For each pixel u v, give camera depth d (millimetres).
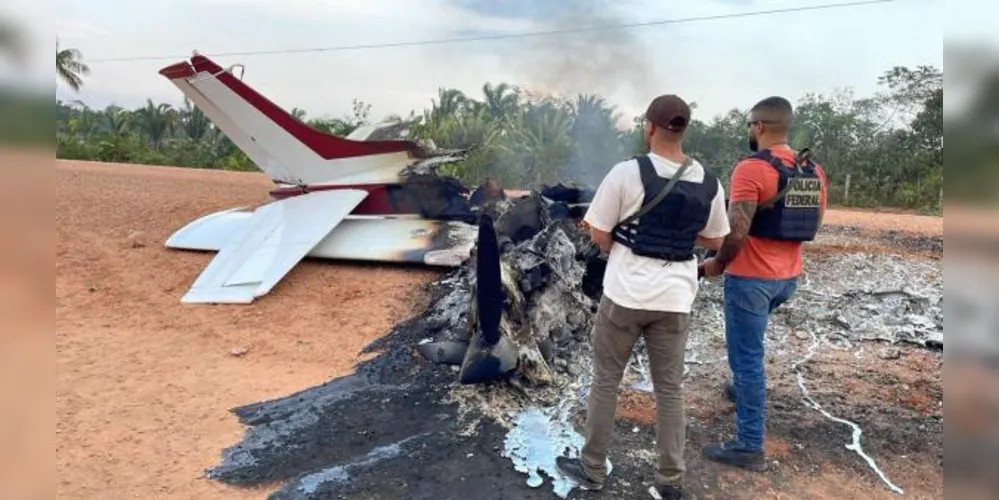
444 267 7152
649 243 3049
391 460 3650
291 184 8703
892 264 7461
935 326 5805
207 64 8086
